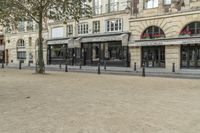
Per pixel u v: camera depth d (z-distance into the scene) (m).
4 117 6.62
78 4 20.73
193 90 11.55
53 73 22.02
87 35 37.28
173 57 29.38
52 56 43.16
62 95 9.92
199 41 26.62
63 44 41.12
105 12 35.56
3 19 22.78
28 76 18.11
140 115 6.81
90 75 20.09
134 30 32.62
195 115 6.81
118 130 5.52
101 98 9.30
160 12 30.20
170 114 6.92
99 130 5.52
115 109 7.52
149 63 31.69
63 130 5.53
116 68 30.92
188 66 28.66
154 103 8.43
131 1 32.81
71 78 16.89
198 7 27.22
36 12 21.22
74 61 39.66
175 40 28.62
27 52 47.28
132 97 9.55
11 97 9.42
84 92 10.73
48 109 7.50
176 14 28.83
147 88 12.14
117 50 34.47
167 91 11.17
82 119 6.39
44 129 5.61
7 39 51.50
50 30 43.06
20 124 6.00
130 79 16.73
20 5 20.83
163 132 5.41
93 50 37.44
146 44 30.88
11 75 18.88
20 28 47.81
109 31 35.22
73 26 39.47
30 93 10.36
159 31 30.56
